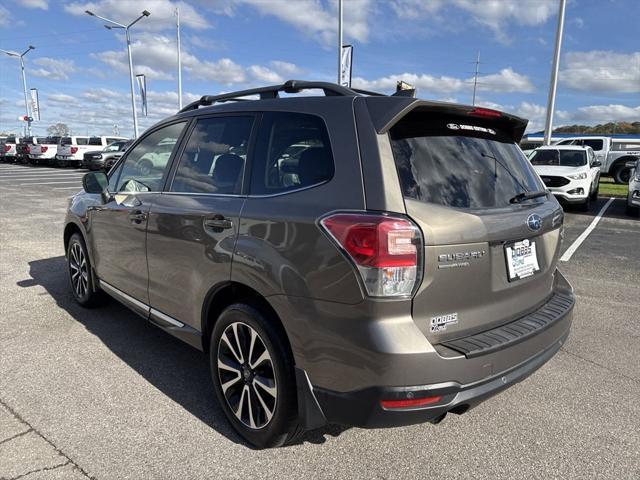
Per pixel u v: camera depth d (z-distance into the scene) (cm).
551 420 301
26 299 510
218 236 275
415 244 210
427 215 216
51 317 459
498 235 239
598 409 315
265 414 259
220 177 295
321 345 224
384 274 206
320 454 263
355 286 210
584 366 378
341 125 240
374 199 216
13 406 303
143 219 345
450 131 255
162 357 379
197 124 334
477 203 243
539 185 305
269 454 262
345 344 216
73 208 472
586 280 629
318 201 231
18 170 2992
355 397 216
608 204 1534
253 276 251
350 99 245
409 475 248
